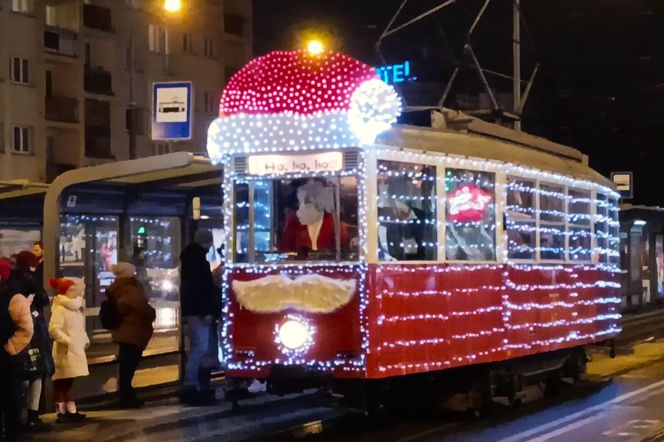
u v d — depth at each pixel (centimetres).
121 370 1256
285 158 1059
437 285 1114
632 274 3403
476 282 1184
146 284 1434
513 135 1406
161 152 4797
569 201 1484
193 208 1427
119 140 4591
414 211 1091
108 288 1277
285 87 1056
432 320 1103
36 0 4119
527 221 1327
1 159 3962
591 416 1260
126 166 1175
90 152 4447
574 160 1644
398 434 1128
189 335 1305
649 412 1294
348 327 1026
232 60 5409
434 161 1120
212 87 5216
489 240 1227
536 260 1351
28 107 4081
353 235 1033
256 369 1060
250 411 1282
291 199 1060
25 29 4075
